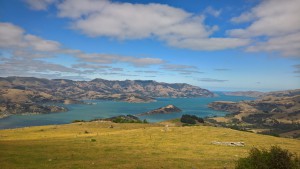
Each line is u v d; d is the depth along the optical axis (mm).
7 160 38094
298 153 53781
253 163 26703
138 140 69062
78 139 69375
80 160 40219
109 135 80375
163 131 86562
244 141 70625
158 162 39594
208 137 75750
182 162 40219
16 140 66562
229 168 36062
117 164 37281
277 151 26781
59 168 34000
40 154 44031
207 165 38219
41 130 103875
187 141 68438
